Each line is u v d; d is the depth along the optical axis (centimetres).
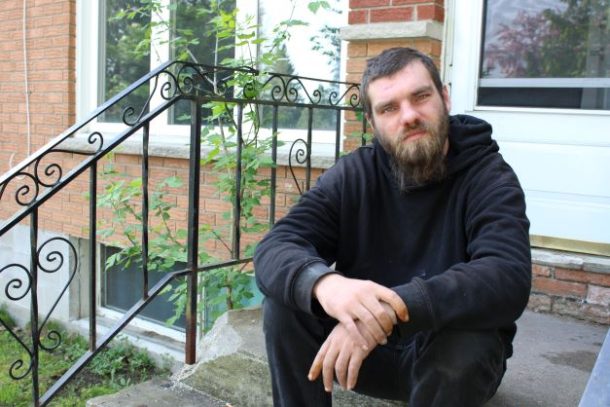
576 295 299
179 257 338
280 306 168
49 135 541
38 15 537
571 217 316
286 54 430
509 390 208
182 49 455
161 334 489
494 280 147
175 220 460
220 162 329
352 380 152
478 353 149
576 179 314
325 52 414
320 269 158
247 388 237
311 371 158
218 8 391
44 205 541
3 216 578
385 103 172
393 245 183
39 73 542
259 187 393
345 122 377
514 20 330
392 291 148
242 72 311
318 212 185
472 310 145
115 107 523
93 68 529
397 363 172
